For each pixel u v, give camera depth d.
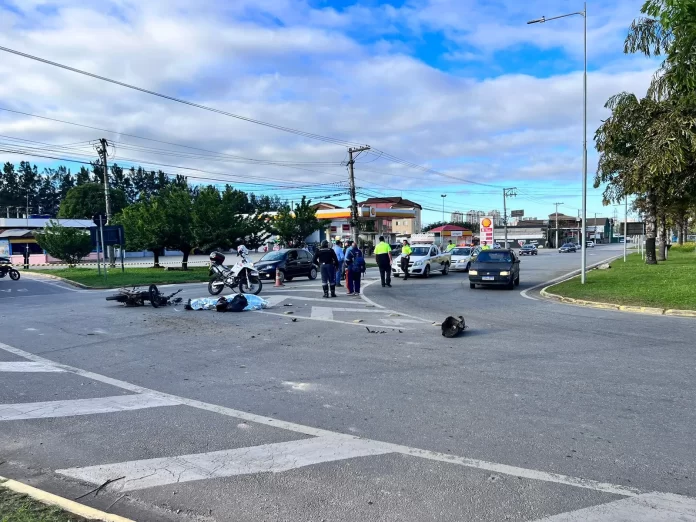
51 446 4.53
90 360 7.76
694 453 4.23
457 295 16.80
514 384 6.23
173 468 4.06
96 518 3.22
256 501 3.53
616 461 4.08
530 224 122.62
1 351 8.45
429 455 4.23
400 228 95.44
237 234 32.06
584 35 17.97
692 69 13.32
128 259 62.94
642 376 6.53
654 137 14.75
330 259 16.08
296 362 7.49
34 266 46.16
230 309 12.84
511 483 3.74
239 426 4.95
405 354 7.94
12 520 3.16
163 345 8.80
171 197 33.62
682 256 38.97
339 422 5.03
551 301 15.11
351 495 3.59
